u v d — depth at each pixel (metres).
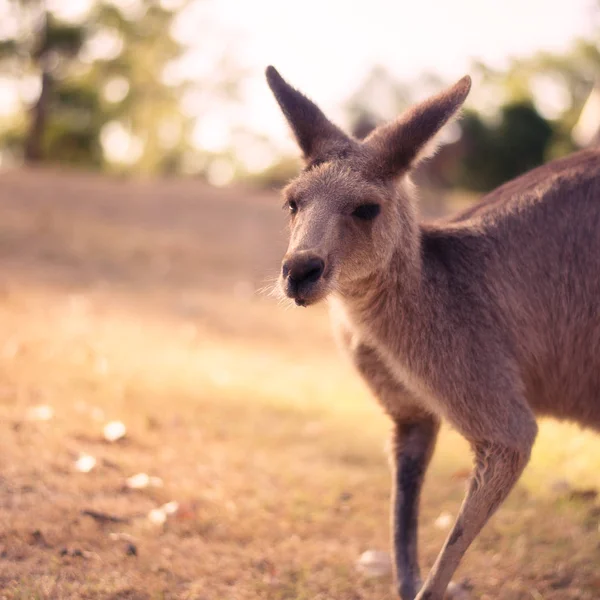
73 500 4.46
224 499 4.91
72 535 4.14
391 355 4.01
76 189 19.34
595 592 4.25
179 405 6.62
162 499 4.75
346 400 7.65
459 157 20.03
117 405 6.20
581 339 4.00
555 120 20.67
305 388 7.89
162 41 38.22
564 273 4.00
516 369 3.90
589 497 5.25
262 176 34.16
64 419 5.61
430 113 4.11
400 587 3.98
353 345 4.23
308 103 4.40
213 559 4.22
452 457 6.23
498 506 3.72
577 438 5.92
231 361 8.59
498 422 3.75
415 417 4.26
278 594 4.00
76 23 36.50
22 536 4.03
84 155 41.44
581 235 4.00
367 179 4.01
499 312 3.96
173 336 9.18
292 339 10.34
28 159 37.62
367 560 4.38
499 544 4.73
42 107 37.28
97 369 6.99
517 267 4.04
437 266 4.02
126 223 16.48
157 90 39.50
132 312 10.10
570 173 4.14
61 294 10.45
